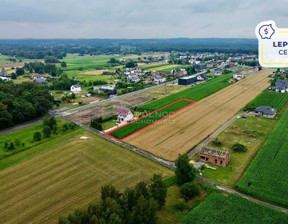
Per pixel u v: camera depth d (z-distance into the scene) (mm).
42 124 86312
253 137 72812
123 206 38938
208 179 52375
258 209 42625
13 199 46312
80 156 62344
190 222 39938
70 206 44406
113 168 56844
